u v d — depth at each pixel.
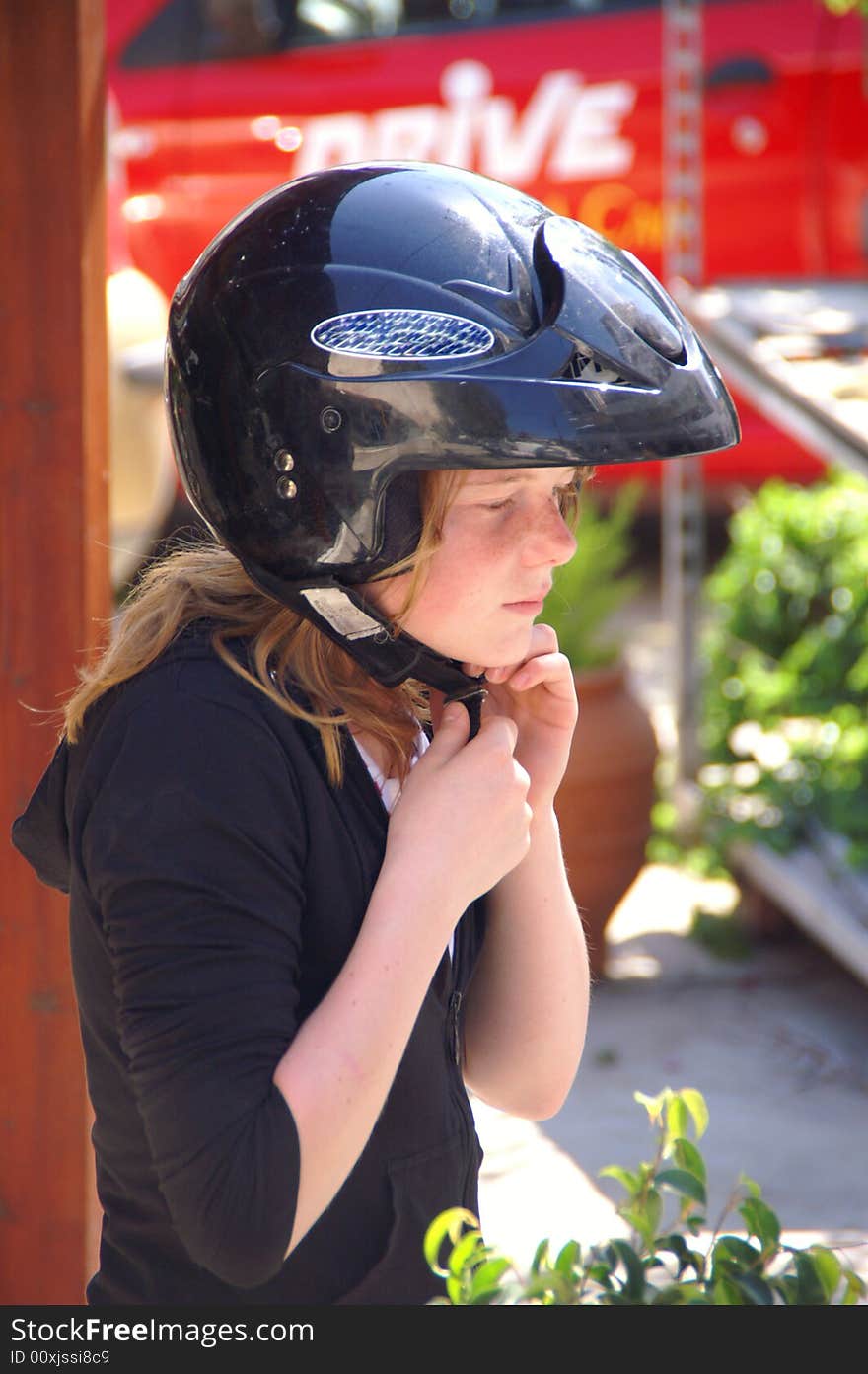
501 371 2.47
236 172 12.55
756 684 8.73
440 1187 2.65
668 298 2.75
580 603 7.86
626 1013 7.61
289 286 2.55
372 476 2.50
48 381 4.02
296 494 2.54
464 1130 2.73
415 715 2.84
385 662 2.64
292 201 2.65
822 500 9.05
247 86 12.53
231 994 2.27
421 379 2.46
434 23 12.58
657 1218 2.35
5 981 4.22
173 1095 2.23
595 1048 7.27
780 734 8.62
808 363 7.33
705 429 2.57
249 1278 2.25
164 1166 2.25
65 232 3.97
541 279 2.57
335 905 2.51
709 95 12.11
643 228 12.13
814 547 8.78
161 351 9.45
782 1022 7.52
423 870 2.47
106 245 4.09
